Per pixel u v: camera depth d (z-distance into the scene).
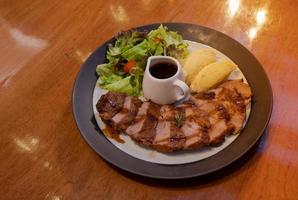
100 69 0.38
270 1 0.46
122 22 0.46
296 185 0.29
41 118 0.36
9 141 0.34
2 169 0.32
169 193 0.29
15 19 0.48
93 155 0.32
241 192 0.29
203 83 0.36
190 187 0.29
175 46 0.39
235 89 0.34
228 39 0.39
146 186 0.30
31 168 0.32
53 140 0.34
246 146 0.30
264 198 0.28
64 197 0.30
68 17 0.47
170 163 0.30
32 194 0.30
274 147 0.32
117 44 0.40
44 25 0.46
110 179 0.30
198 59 0.37
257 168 0.30
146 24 0.43
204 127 0.31
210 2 0.47
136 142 0.32
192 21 0.45
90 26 0.45
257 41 0.41
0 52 0.43
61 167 0.32
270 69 0.38
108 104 0.34
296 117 0.34
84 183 0.30
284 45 0.40
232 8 0.46
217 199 0.29
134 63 0.39
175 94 0.35
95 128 0.33
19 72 0.41
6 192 0.30
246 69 0.37
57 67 0.41
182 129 0.32
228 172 0.30
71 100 0.36
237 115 0.32
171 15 0.46
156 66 0.36
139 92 0.38
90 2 0.49
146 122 0.33
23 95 0.38
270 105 0.32
